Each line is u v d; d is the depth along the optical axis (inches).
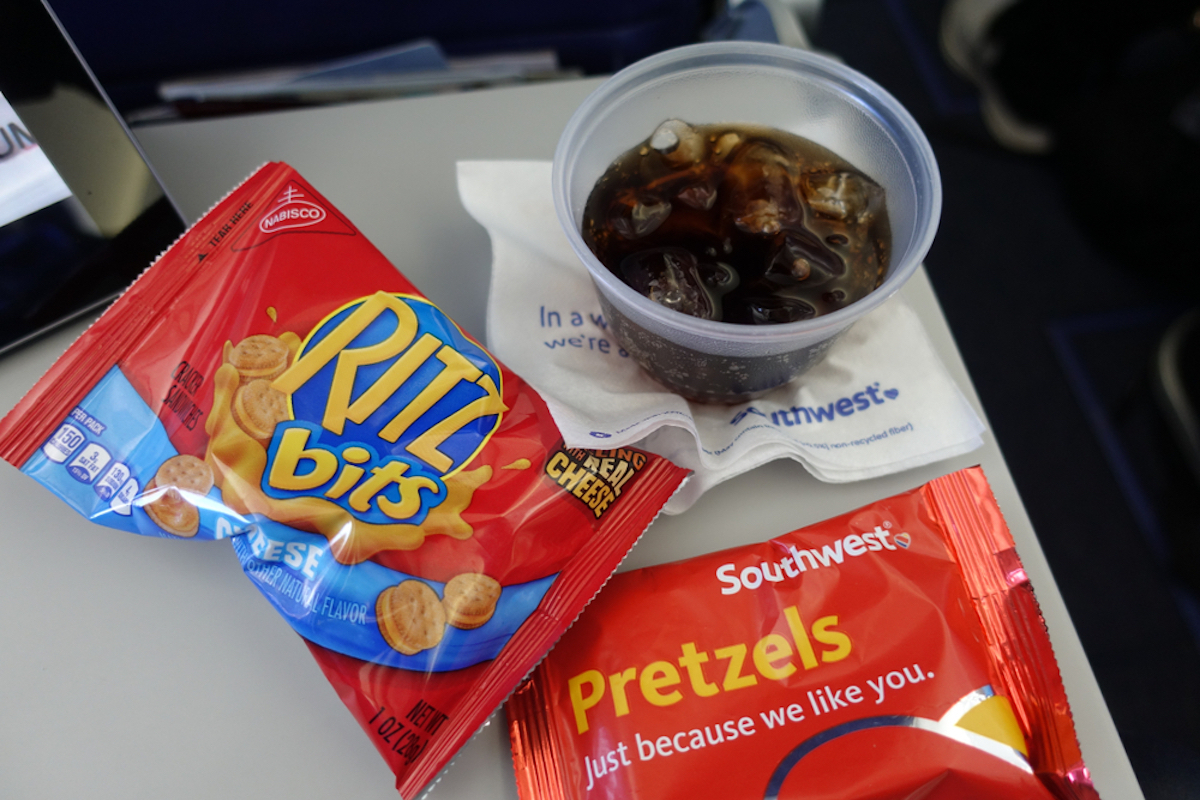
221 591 9.2
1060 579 20.1
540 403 9.2
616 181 9.8
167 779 8.4
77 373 8.7
